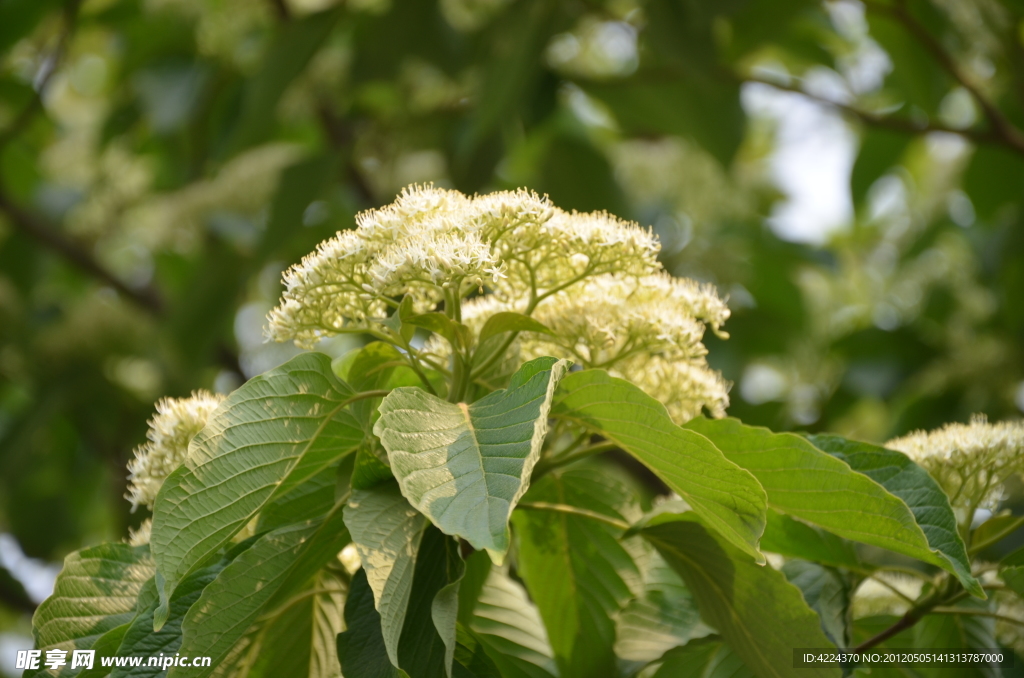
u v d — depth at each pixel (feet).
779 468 5.03
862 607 7.27
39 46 20.81
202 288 17.52
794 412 17.90
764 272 18.86
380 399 5.43
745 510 4.42
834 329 20.12
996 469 5.92
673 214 19.04
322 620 5.74
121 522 19.25
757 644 5.51
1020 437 5.88
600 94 16.70
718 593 5.61
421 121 17.63
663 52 14.38
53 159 21.67
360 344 15.20
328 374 4.77
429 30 16.26
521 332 5.74
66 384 18.34
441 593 4.24
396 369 5.82
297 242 18.08
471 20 17.37
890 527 4.88
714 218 19.03
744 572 5.34
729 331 18.45
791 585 5.18
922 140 20.63
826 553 6.03
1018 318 16.10
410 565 4.35
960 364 15.83
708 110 16.16
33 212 20.83
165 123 17.84
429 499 3.81
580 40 18.15
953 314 17.35
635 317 5.69
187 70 18.37
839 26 19.16
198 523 4.35
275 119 15.93
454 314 5.36
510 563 7.48
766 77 15.57
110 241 21.36
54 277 23.48
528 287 5.88
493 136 15.56
